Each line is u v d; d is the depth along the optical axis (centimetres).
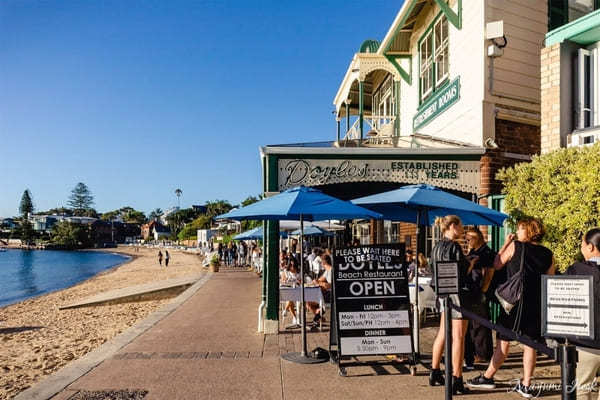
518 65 903
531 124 912
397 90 1370
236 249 3334
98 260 8562
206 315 1023
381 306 569
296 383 525
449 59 1023
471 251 542
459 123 966
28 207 17175
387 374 557
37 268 6259
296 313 905
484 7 881
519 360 612
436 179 841
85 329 1303
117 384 519
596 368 356
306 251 2041
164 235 14988
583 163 597
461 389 493
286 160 813
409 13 1089
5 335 1280
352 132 1411
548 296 287
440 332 511
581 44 768
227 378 542
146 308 1661
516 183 704
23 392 493
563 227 611
